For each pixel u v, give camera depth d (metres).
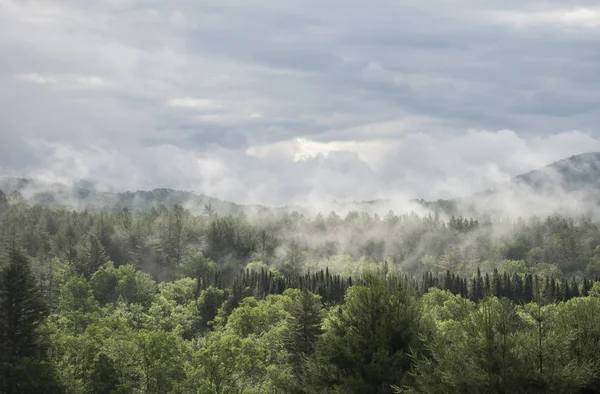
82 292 142.62
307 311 74.62
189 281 195.88
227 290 182.50
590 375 19.11
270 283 197.12
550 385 18.80
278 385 28.59
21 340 86.12
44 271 180.00
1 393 73.62
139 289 168.88
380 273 27.45
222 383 74.19
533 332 20.23
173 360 78.25
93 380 76.31
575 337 20.34
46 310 92.19
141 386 79.56
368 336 25.08
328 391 24.36
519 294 193.00
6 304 86.88
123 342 82.62
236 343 78.06
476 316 20.69
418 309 26.19
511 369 19.23
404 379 22.58
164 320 132.12
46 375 75.38
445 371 20.30
